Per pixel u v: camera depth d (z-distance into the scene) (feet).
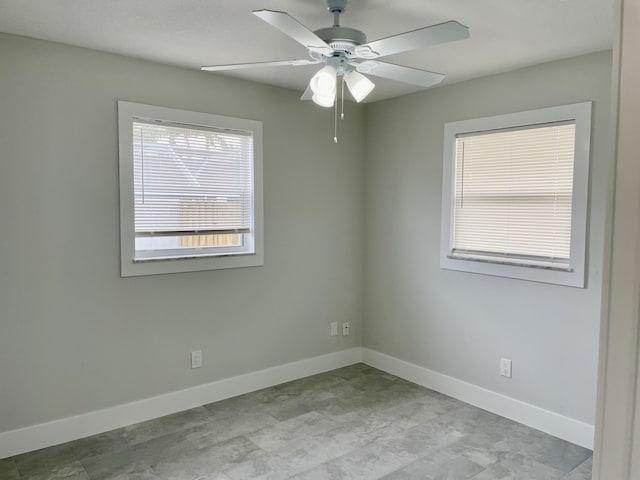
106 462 8.65
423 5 7.05
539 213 10.04
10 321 8.74
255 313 12.05
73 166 9.19
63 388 9.36
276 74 10.92
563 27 7.86
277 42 8.72
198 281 11.02
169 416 10.59
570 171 9.49
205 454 8.96
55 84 8.89
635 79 1.87
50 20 7.73
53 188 9.01
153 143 10.17
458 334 11.69
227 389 11.64
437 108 11.91
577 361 9.50
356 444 9.37
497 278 10.81
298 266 12.82
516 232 10.48
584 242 9.25
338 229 13.62
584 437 9.39
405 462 8.73
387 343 13.65
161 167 10.32
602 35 8.19
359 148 13.92
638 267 1.89
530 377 10.27
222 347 11.51
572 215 9.39
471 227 11.37
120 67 9.57
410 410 11.01
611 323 1.99
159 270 10.38
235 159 11.46
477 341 11.28
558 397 9.81
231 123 11.22
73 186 9.21
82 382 9.57
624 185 1.92
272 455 8.94
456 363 11.77
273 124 12.01
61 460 8.71
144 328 10.28
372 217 13.91
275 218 12.25
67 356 9.36
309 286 13.10
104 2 7.00
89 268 9.50
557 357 9.80
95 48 9.14
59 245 9.14
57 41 8.75
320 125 12.97
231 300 11.60
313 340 13.32
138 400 10.28
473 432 9.94
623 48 1.91
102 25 7.93
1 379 8.71
